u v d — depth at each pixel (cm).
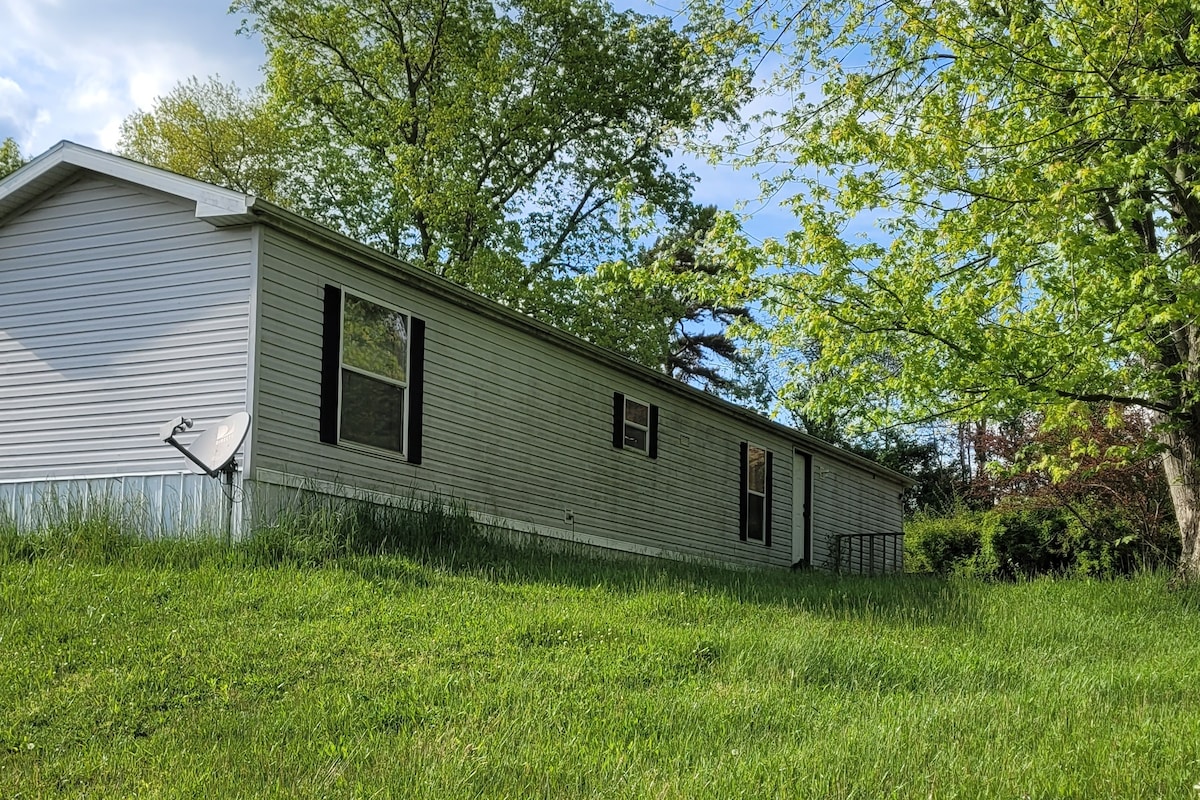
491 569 1212
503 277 2588
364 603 961
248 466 1149
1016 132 1099
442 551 1271
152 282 1252
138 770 596
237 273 1200
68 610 892
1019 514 1908
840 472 2539
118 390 1252
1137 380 1238
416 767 588
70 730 662
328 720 679
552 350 1659
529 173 2906
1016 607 1244
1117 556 1783
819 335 1211
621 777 584
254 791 555
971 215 1129
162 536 1152
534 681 777
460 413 1459
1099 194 1133
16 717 675
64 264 1309
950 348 1198
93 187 1309
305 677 767
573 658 847
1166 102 1030
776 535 2256
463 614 955
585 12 2803
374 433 1323
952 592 1361
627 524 1808
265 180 3253
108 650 796
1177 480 1362
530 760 604
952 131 1112
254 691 735
